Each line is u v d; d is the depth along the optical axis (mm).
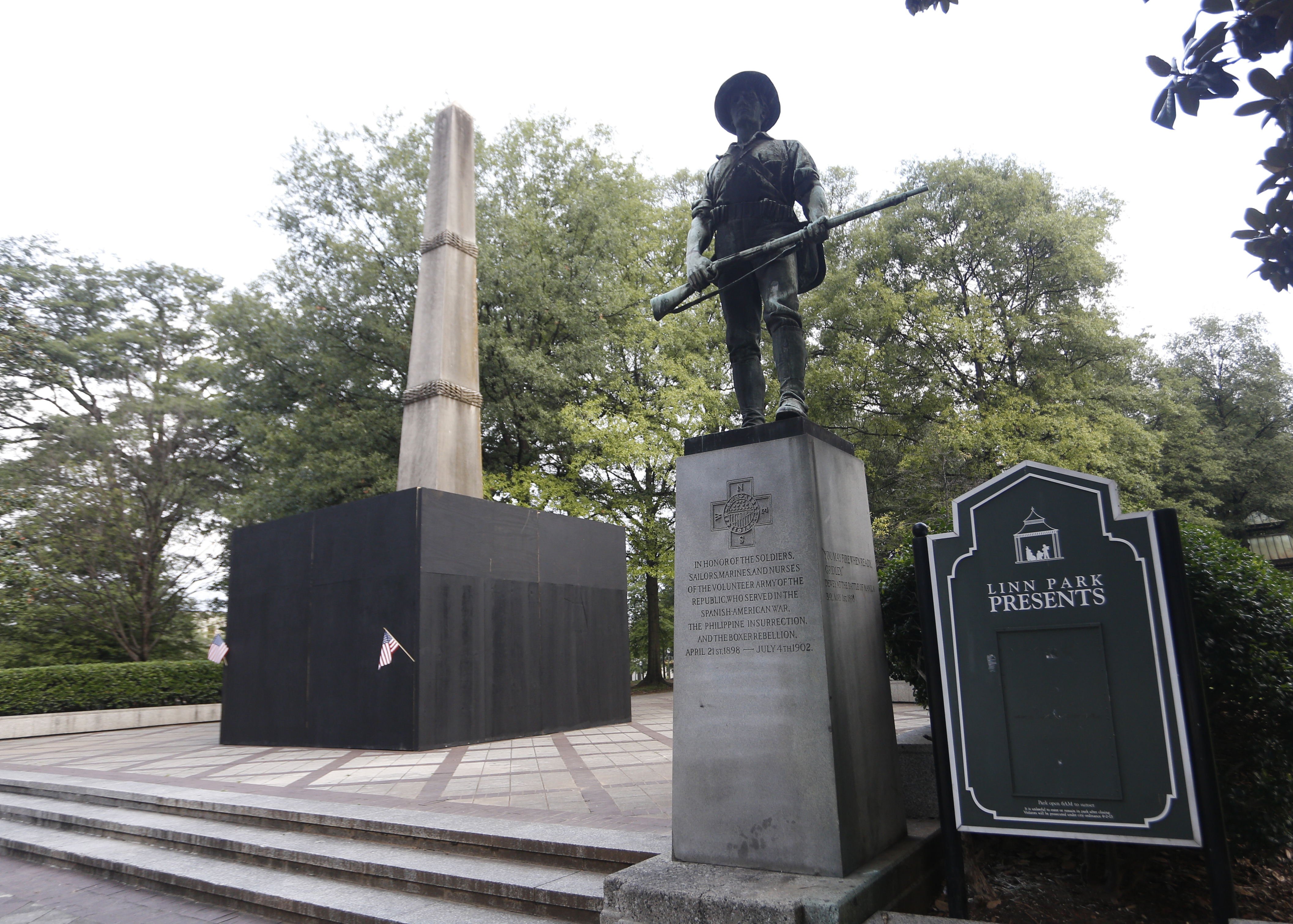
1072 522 3695
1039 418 19812
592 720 14023
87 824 7309
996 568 3842
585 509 21984
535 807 6285
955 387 22969
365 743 11406
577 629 14016
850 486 4844
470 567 12102
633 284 24469
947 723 3855
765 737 4137
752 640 4297
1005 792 3656
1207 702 4277
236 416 22344
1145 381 26047
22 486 20328
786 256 5137
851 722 4203
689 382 20906
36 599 18938
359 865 5207
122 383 26828
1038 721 3641
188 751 12289
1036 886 4418
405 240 20453
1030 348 22156
